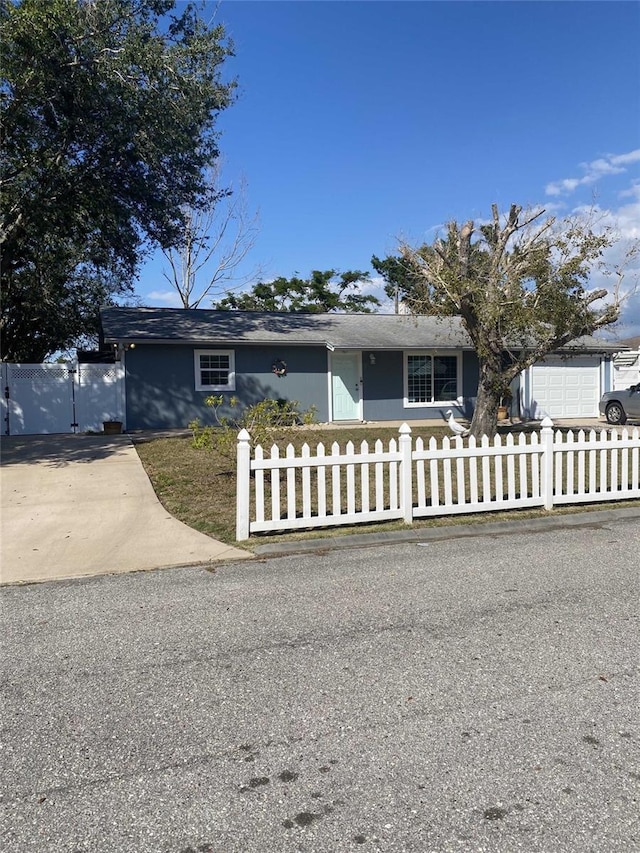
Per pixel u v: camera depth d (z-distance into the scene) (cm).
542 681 327
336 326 2059
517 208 1357
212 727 289
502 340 1373
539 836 214
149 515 739
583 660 351
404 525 689
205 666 353
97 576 533
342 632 398
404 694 315
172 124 1628
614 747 266
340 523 671
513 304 1291
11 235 1814
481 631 395
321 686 326
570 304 1286
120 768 258
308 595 471
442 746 269
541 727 283
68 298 2686
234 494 851
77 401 1625
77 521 714
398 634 393
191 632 403
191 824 224
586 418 2117
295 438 1427
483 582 495
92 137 1608
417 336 1966
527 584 488
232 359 1780
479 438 1392
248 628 408
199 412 1745
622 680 327
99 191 1711
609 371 2164
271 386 1822
